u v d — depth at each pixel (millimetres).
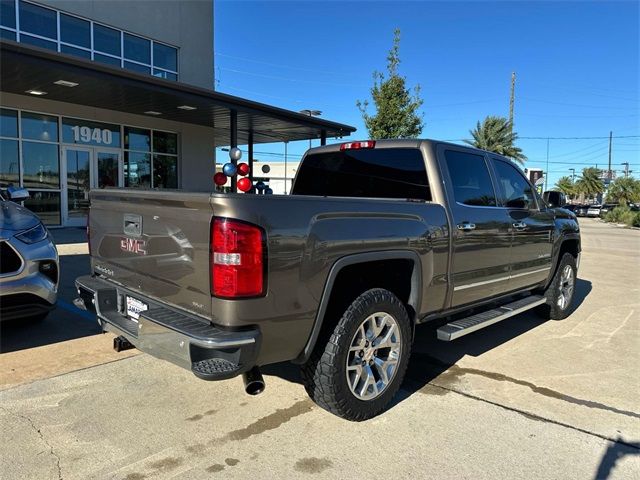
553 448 3125
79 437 3109
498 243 4621
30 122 13039
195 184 16891
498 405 3715
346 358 3236
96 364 4242
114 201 3574
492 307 5238
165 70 16406
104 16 14516
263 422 3363
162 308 3135
